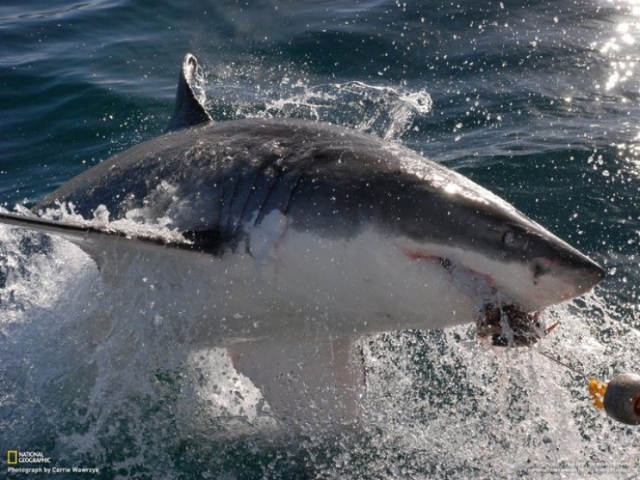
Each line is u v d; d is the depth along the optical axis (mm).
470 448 6211
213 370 6652
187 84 7613
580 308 7250
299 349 6305
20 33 13789
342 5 14398
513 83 11609
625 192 9039
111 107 11531
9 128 11234
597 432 6234
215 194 5969
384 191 5590
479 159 9688
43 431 6402
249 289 5887
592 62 12078
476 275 5328
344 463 6160
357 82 11945
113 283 6203
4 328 6664
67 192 6832
